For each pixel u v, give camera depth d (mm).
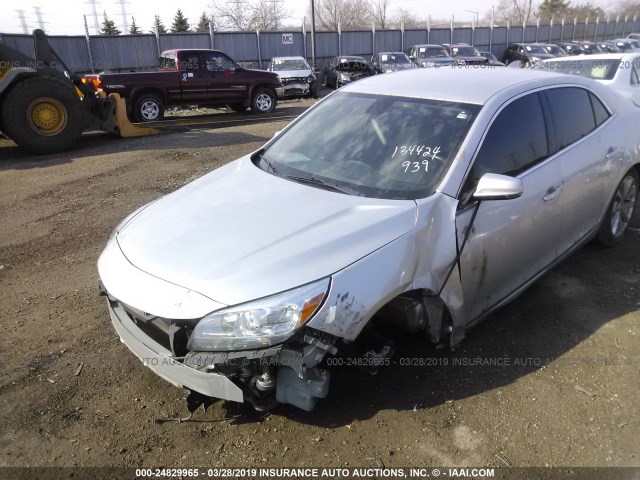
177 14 56000
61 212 6359
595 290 4141
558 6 78562
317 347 2418
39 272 4723
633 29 53594
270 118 15594
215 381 2422
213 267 2533
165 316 2424
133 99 14516
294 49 30438
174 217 3055
